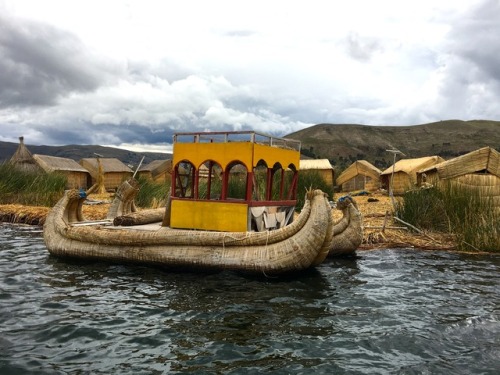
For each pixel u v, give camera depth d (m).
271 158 9.83
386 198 26.06
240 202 9.06
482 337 5.90
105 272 9.00
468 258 11.22
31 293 7.50
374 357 5.21
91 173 36.88
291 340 5.66
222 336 5.75
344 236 11.02
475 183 16.50
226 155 9.30
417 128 132.50
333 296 7.65
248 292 7.72
